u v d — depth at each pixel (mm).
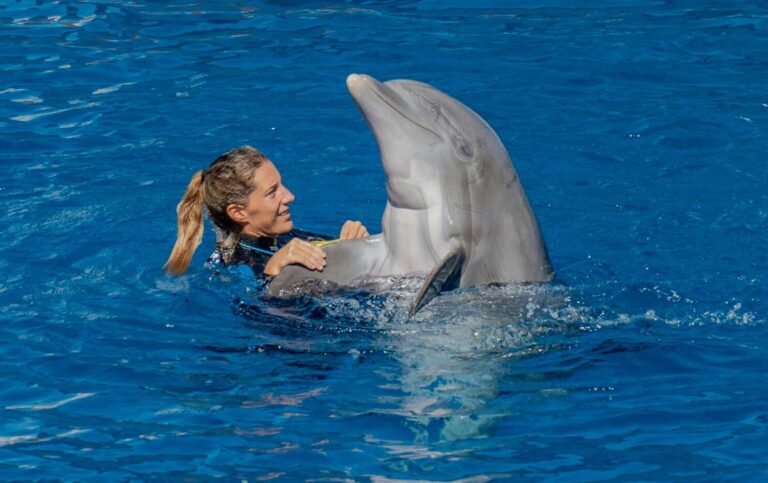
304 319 21969
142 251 25734
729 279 23922
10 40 40500
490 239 21703
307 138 32344
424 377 19891
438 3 44344
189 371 20328
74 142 32031
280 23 42062
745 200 28016
